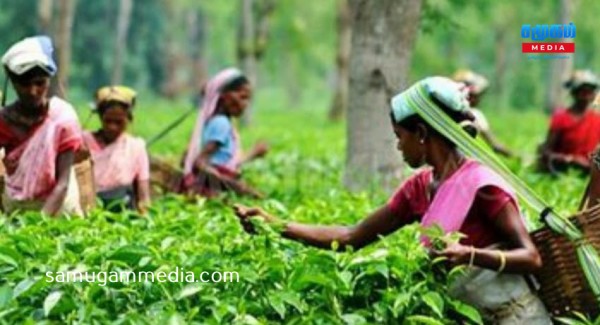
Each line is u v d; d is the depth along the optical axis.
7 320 7.25
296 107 71.62
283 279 7.71
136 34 67.06
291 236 8.06
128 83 67.44
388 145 14.41
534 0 48.12
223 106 13.71
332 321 7.36
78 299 7.39
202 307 7.46
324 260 7.70
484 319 7.52
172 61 60.62
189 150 13.69
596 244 7.50
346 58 42.53
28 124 9.75
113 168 11.88
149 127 33.31
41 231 8.95
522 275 7.48
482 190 7.30
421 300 7.51
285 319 7.48
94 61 64.38
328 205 11.66
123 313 7.40
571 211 11.84
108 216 9.87
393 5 14.36
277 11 50.88
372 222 7.97
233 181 13.53
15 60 9.49
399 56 14.45
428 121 7.40
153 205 11.98
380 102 14.42
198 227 9.48
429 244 7.59
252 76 36.31
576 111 16.55
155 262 7.86
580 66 58.12
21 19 58.62
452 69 45.25
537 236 7.54
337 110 43.41
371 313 7.53
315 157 22.28
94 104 12.24
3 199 9.89
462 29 16.52
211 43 77.25
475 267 7.46
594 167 8.37
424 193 7.75
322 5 60.06
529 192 7.47
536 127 41.81
